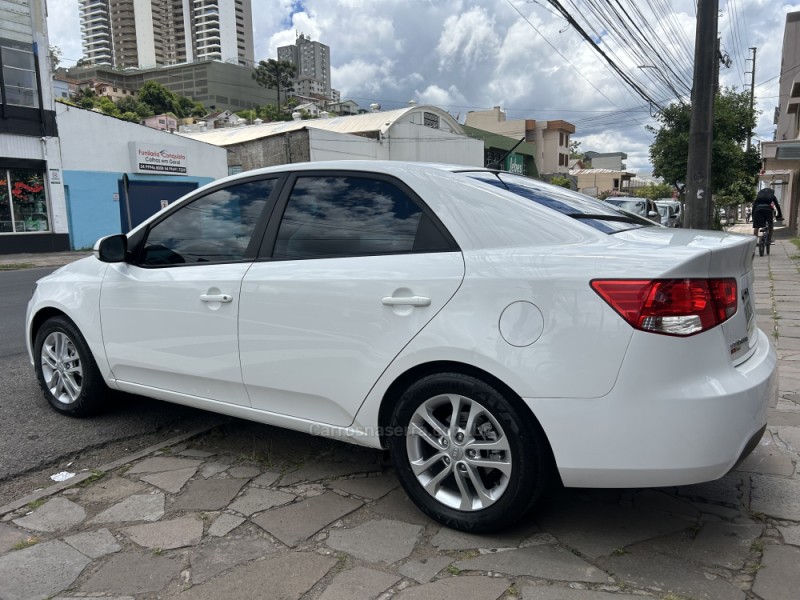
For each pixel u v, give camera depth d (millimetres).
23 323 7793
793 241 19953
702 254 2373
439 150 39906
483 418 2641
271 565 2510
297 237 3154
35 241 21344
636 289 2316
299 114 58938
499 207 2732
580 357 2369
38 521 2877
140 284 3646
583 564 2492
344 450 3697
